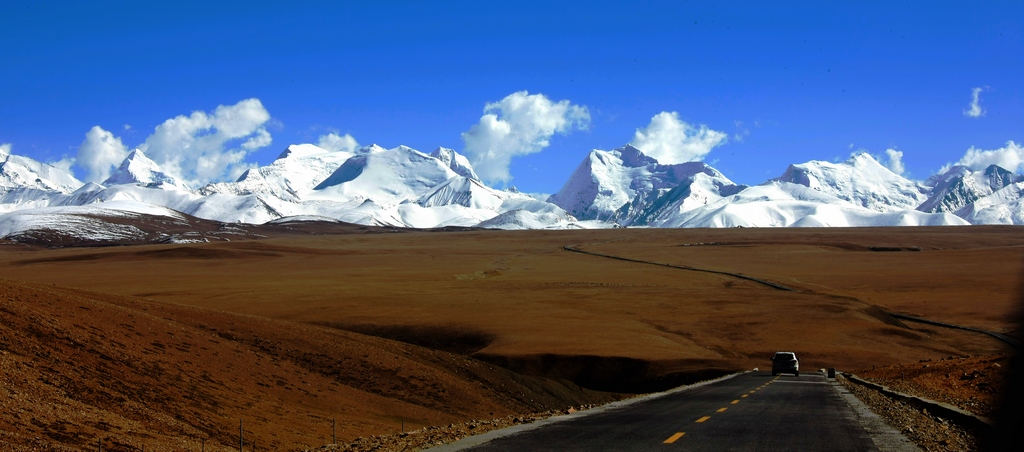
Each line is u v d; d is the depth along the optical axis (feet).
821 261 581.94
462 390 157.99
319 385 140.05
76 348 107.96
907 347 272.10
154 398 101.55
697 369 211.82
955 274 467.52
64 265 572.10
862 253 636.07
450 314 310.65
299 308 325.83
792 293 382.63
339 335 180.34
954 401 95.09
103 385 98.27
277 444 97.55
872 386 125.59
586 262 604.49
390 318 297.94
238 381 125.59
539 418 82.28
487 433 67.15
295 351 156.66
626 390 203.92
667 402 97.50
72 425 78.38
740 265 564.30
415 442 66.18
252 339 156.46
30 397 82.58
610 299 364.79
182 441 86.53
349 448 67.87
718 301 358.64
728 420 74.74
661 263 581.94
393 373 157.69
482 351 236.22
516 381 179.63
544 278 481.05
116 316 133.49
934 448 58.08
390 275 499.10
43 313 116.67
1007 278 439.63
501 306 337.11
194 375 119.14
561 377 214.07
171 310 164.86
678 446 58.03
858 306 339.98
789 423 72.23
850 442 60.39
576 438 62.44
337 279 464.24
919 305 363.56
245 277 477.77
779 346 269.23
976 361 150.82
